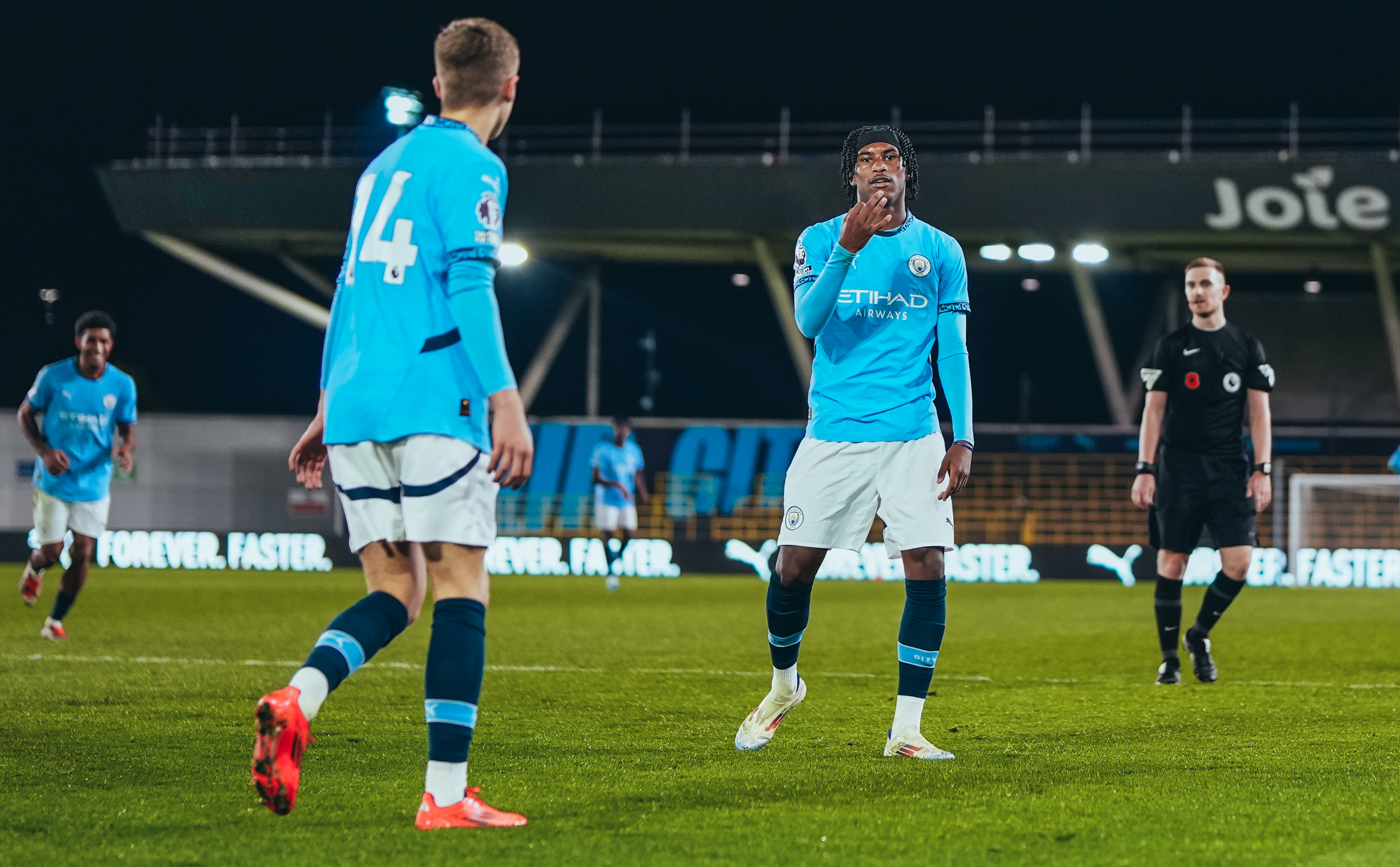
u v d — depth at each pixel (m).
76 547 24.48
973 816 9.22
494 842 8.30
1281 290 87.25
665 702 16.22
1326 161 66.12
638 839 8.42
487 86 9.18
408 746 12.37
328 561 64.00
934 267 12.34
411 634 25.27
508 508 69.12
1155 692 17.59
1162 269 77.88
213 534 64.88
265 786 7.95
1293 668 21.22
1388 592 50.12
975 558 60.09
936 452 12.29
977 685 18.42
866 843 8.38
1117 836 8.59
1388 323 71.38
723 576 62.25
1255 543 18.95
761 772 11.07
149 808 9.39
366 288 8.95
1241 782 10.62
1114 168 67.62
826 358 12.56
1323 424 79.50
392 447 8.87
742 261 78.31
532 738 13.07
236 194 73.38
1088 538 67.25
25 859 7.88
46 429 24.16
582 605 38.19
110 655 21.69
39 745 12.35
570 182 71.44
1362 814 9.32
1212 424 18.89
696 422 68.25
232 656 21.66
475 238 8.59
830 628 29.56
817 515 12.32
